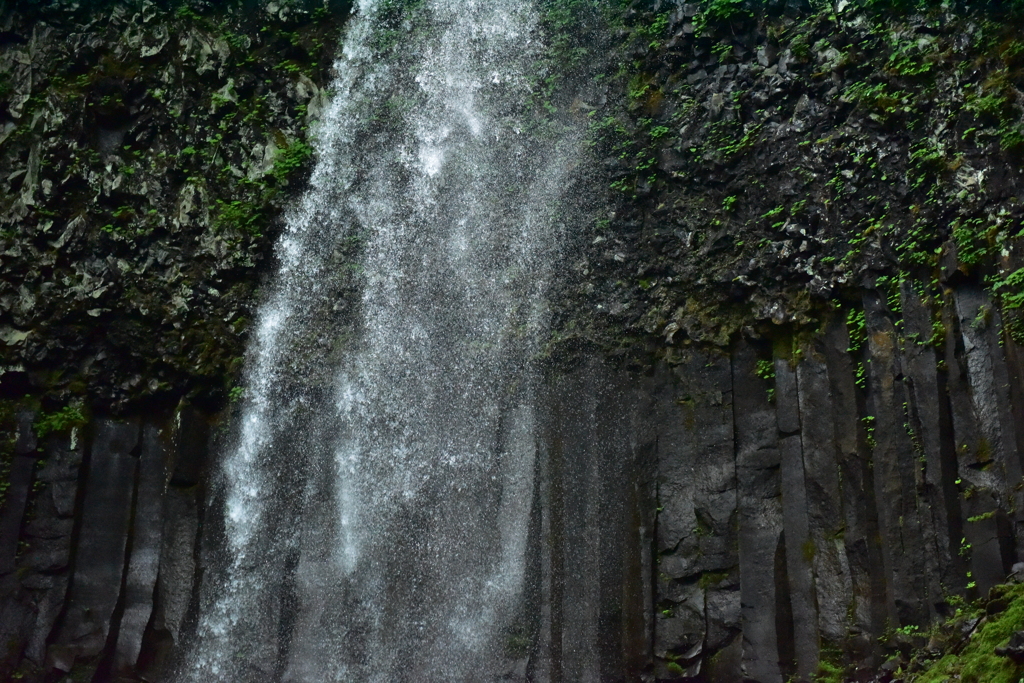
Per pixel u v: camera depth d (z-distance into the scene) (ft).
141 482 32.86
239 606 31.81
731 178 32.04
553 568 30.48
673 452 30.50
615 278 33.01
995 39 27.27
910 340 27.09
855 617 26.55
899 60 29.40
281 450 33.63
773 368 30.07
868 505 27.25
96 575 31.55
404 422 33.47
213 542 32.60
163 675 30.91
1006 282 24.93
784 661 27.30
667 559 29.58
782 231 30.66
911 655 25.16
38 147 34.96
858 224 29.27
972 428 25.12
